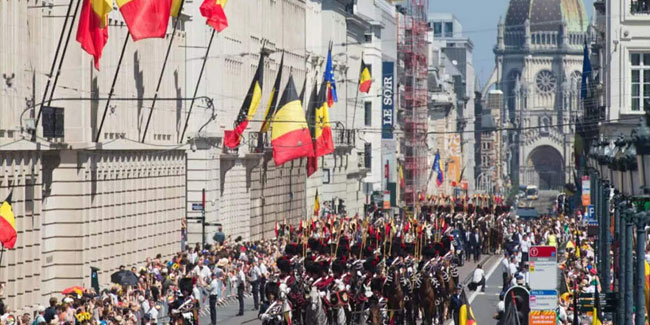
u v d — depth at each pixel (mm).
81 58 114188
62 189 114812
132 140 128250
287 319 97375
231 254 131875
